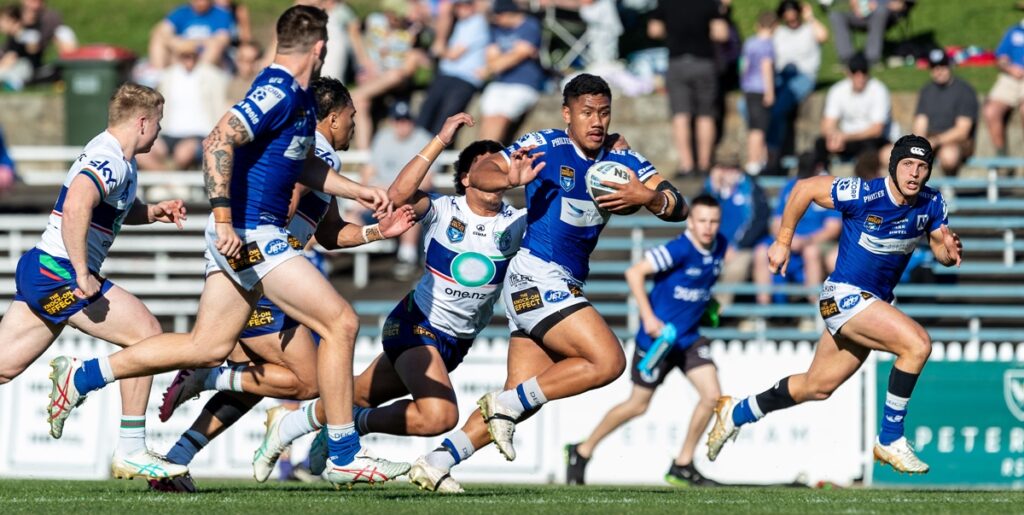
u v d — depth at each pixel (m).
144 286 56.84
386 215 25.91
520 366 27.47
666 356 39.91
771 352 45.41
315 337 32.00
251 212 24.28
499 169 25.67
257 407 45.19
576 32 68.19
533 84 59.06
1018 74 59.69
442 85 59.00
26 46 73.25
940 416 44.44
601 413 45.28
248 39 65.88
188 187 61.28
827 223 51.31
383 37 63.56
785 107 60.44
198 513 22.62
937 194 29.03
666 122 63.28
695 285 39.38
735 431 32.31
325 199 27.66
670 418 45.03
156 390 45.38
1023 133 60.81
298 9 24.30
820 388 30.77
